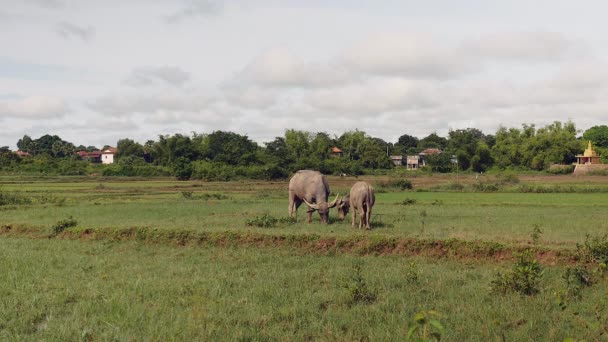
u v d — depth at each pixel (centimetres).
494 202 2627
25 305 793
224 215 1947
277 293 848
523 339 623
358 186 1520
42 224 1633
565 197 3036
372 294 829
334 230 1444
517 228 1492
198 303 784
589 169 6334
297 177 1806
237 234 1362
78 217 1902
